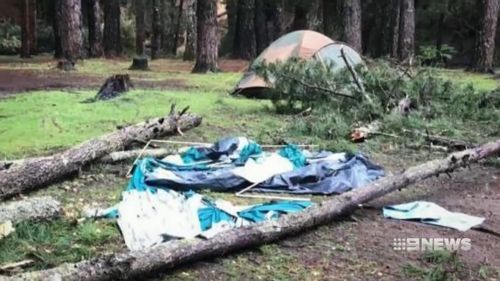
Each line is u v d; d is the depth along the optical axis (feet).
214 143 23.97
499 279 12.68
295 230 14.69
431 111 30.37
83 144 20.71
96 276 11.25
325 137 26.68
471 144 25.18
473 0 75.51
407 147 25.38
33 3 84.07
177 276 12.44
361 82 30.81
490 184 20.16
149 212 15.74
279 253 13.79
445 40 80.28
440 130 27.71
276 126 29.48
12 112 31.60
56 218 15.08
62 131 26.89
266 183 18.98
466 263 13.50
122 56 86.94
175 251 12.59
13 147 23.62
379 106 29.53
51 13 96.43
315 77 31.63
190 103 36.09
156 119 26.20
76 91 41.24
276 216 15.49
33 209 14.71
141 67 62.39
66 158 19.24
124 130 23.35
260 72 33.24
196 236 13.60
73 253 13.28
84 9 93.45
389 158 23.65
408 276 12.75
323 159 21.86
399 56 63.41
